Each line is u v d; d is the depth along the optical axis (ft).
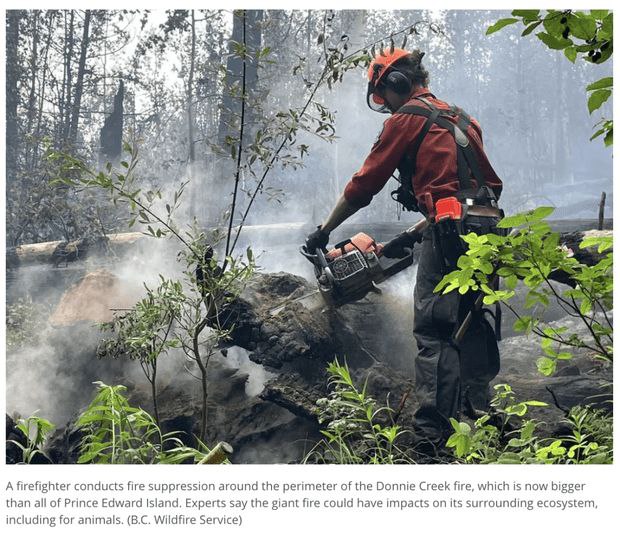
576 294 6.93
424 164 11.49
